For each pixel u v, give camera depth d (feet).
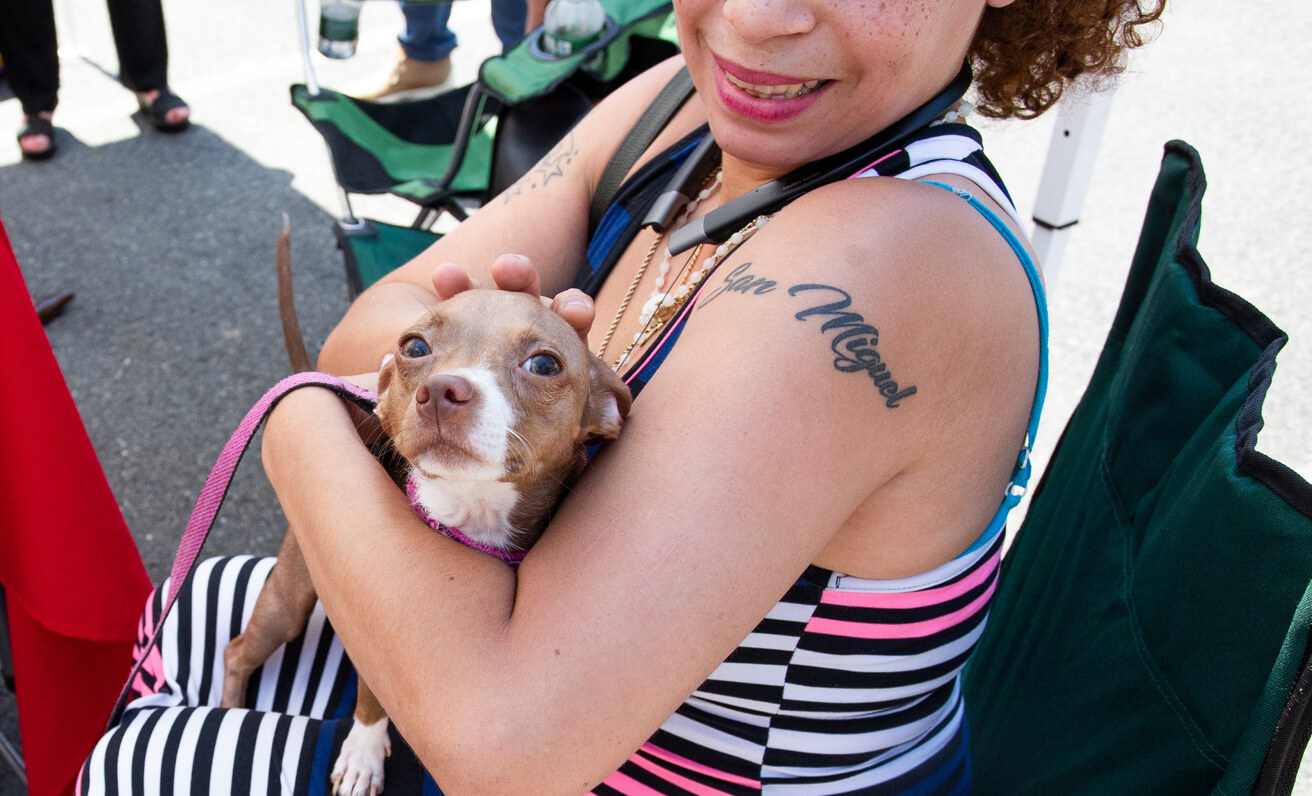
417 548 4.10
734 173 5.05
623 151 5.98
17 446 6.25
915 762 4.89
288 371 13.61
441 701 3.67
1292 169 16.52
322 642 6.16
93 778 5.22
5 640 7.76
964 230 4.09
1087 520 5.57
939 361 3.88
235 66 20.97
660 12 9.41
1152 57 19.65
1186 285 4.96
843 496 3.81
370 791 5.15
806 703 4.44
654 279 5.32
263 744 5.24
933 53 4.28
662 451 3.76
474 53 20.06
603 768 3.70
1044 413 12.24
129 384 13.29
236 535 11.23
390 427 4.84
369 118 10.65
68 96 19.85
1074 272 14.52
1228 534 3.99
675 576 3.59
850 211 4.10
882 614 4.27
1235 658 3.92
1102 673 4.86
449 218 16.26
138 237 16.07
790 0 4.03
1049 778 5.14
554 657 3.60
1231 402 4.37
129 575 7.03
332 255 15.84
